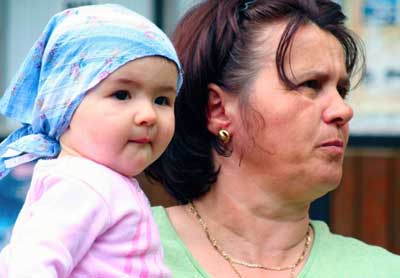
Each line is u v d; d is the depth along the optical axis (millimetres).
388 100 11141
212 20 7098
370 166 11391
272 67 6758
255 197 6922
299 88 6699
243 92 6840
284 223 7008
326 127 6680
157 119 5496
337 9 7074
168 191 7395
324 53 6781
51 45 5574
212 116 7055
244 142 6859
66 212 5215
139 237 5473
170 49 5590
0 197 11039
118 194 5426
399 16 11055
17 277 4969
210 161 7129
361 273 6938
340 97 6789
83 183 5316
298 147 6672
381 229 11453
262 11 6930
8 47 11273
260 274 6914
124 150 5457
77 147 5496
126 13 5629
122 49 5430
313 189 6766
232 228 7008
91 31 5492
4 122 11141
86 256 5312
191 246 7023
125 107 5426
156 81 5488
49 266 5020
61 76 5508
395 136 11203
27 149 5652
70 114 5480
